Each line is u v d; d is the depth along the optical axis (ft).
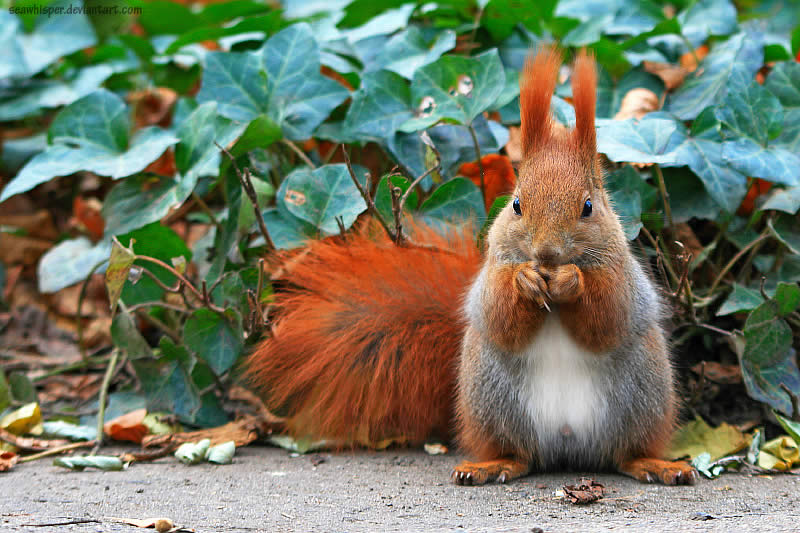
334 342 22.86
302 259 23.71
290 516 16.90
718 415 24.38
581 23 33.47
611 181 24.79
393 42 30.22
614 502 17.81
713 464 20.62
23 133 37.35
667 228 25.85
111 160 27.35
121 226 26.61
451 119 25.64
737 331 23.30
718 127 25.72
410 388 22.91
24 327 31.94
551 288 17.69
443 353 23.00
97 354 30.60
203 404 25.08
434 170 25.30
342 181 25.00
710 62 28.63
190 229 32.78
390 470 21.24
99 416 24.20
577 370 19.25
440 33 30.99
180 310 25.66
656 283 24.85
